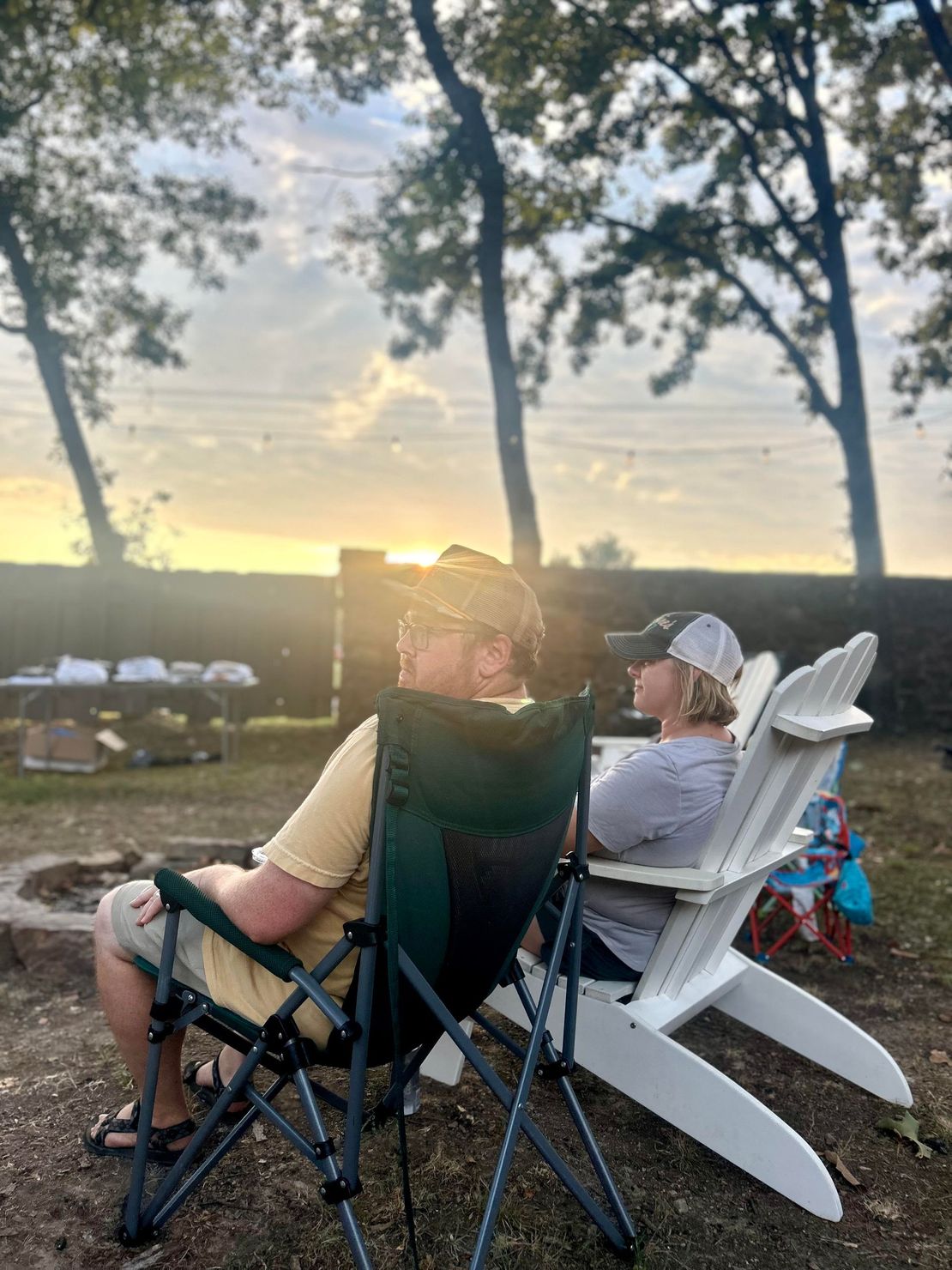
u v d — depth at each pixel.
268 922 1.57
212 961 1.74
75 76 14.67
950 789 7.70
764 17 12.11
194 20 13.92
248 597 11.62
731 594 11.75
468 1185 2.04
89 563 15.30
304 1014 1.67
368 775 1.55
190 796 7.18
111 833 5.88
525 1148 2.19
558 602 11.18
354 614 10.52
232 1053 2.16
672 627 2.22
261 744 10.06
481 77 13.77
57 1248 1.82
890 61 13.59
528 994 2.04
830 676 2.15
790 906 3.60
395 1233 1.87
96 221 15.52
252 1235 1.86
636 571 11.49
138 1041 1.90
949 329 14.34
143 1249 1.82
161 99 15.13
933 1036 2.95
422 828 1.50
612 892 2.16
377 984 1.58
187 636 11.55
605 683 11.07
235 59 14.51
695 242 14.77
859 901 3.45
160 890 1.63
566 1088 1.85
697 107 13.66
